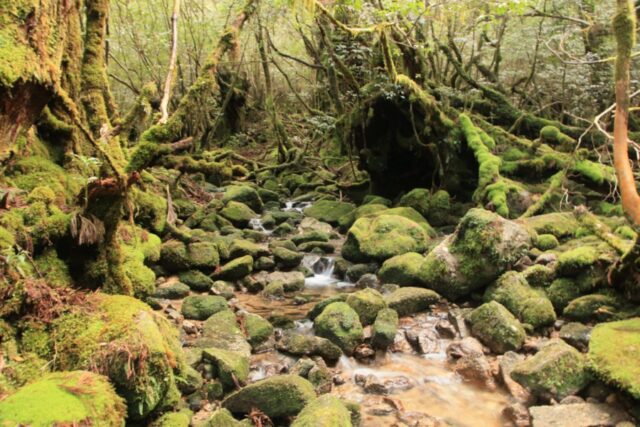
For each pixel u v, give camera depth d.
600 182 8.79
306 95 18.53
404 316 5.77
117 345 3.05
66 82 5.39
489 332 4.98
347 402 3.87
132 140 11.54
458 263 6.10
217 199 11.41
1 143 3.37
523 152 9.97
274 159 16.80
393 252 7.51
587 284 5.46
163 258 6.80
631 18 3.27
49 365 3.11
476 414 4.01
